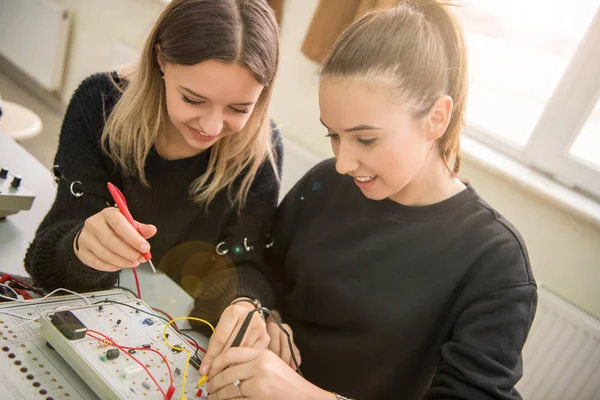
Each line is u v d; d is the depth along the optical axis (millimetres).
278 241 1213
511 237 962
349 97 799
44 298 866
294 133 2482
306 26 2350
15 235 1159
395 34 812
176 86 918
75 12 3340
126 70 1193
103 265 895
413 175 883
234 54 871
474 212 994
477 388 851
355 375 1052
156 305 1062
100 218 881
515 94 2160
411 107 814
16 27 3541
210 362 804
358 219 1065
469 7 2158
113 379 710
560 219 1776
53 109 3551
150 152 1138
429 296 976
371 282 1021
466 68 912
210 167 1171
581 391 1667
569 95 1847
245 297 1072
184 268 1257
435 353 1014
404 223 1018
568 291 1782
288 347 964
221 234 1246
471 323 912
